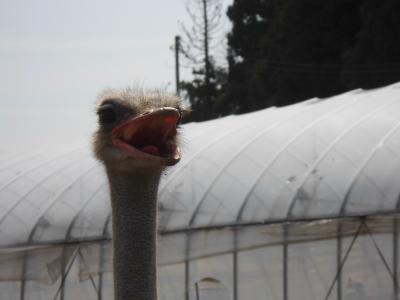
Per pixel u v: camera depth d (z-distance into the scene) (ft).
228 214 66.44
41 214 73.82
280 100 151.33
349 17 146.10
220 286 66.44
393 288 60.54
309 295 63.67
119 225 21.08
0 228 74.18
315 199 63.57
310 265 63.62
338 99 77.10
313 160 65.92
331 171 64.23
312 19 147.54
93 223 71.20
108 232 70.38
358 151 64.54
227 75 199.00
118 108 21.07
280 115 75.61
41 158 84.23
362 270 61.93
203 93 200.23
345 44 145.89
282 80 150.51
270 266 64.85
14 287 72.95
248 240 65.51
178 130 22.99
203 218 67.26
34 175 79.46
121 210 21.04
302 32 148.66
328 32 146.82
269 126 72.69
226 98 181.06
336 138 66.69
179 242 67.67
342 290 62.44
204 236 66.90
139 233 21.03
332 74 147.02
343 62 140.67
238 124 76.74
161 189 69.56
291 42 149.59
